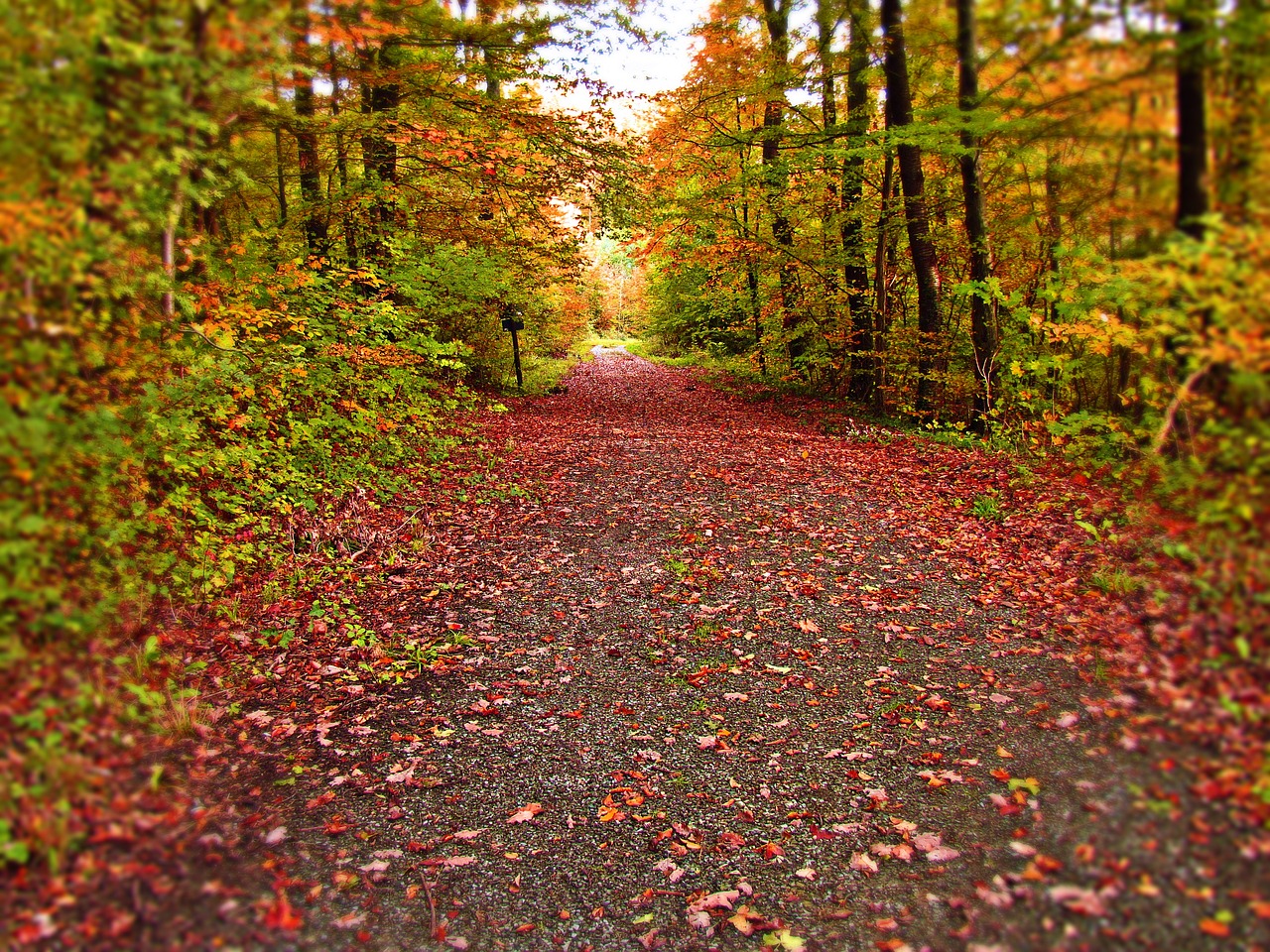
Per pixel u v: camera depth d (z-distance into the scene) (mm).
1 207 2695
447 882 3172
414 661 5035
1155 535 4750
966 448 9625
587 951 2859
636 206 11859
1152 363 5605
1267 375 3111
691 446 11102
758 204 15539
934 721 4059
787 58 12930
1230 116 3762
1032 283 10531
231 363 5859
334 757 3953
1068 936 2473
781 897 3076
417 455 9336
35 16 2814
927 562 6164
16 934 2340
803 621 5426
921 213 11328
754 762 3971
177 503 5078
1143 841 2719
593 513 8094
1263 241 3049
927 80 11750
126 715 3596
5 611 2928
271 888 2912
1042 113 6219
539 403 17875
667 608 5801
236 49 3209
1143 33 4129
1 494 2963
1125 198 4883
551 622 5637
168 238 4910
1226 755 2904
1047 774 3334
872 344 14461
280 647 4980
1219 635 3355
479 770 3943
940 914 2791
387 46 9195
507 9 9945
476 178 11367
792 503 7949
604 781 3865
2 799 2631
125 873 2701
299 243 9789
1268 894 2338
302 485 7074
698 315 27250
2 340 2908
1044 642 4527
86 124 2959
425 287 11938
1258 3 3473
